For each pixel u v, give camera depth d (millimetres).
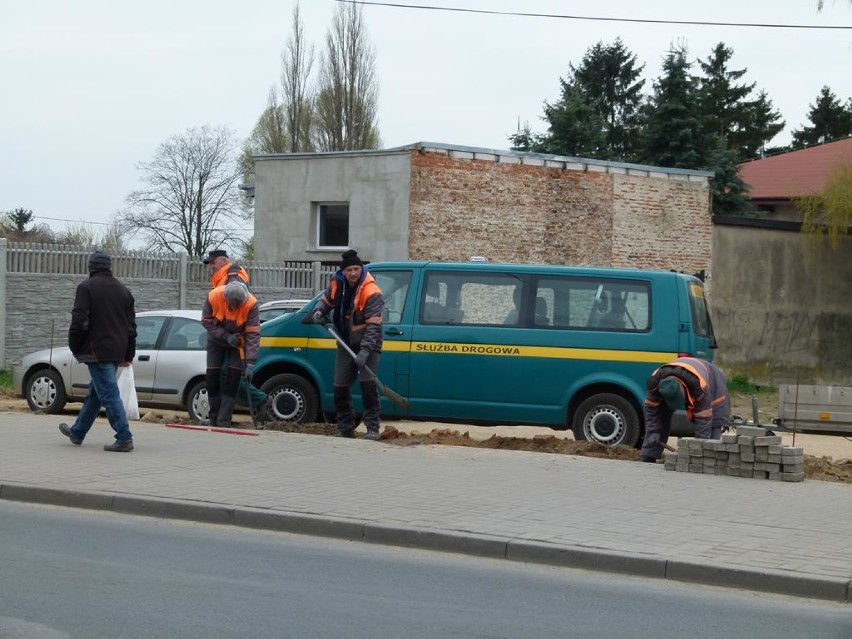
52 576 8250
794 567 8781
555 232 34062
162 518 10617
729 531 10000
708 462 13000
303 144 63438
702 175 36219
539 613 7770
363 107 61719
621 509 10852
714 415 14047
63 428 13898
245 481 11797
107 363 13305
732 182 47750
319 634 7008
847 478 13750
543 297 16047
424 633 7133
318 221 34625
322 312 15414
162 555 9094
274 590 8109
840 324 35219
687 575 8836
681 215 35969
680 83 49125
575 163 34250
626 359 15625
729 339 34000
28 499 11172
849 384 35062
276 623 7223
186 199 52969
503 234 33375
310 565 8953
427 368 16172
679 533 9875
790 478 12570
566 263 34250
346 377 15383
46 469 12141
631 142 60219
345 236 34281
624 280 15891
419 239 32312
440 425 20062
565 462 13531
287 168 34812
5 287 24234
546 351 15852
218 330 15734
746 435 13141
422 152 32250
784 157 52406
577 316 15914
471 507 10766
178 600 7707
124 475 11922
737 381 33250
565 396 15773
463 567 9094
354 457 13523
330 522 10031
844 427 19016
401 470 12727
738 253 34219
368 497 11125
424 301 16375
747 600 8367
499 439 15734
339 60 61781
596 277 15977
